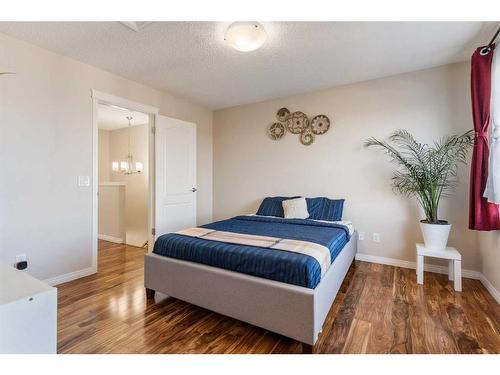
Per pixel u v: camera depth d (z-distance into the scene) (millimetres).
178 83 3283
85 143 2723
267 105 3982
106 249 3887
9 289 1111
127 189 5039
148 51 2457
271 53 2492
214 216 4551
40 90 2379
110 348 1536
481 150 2275
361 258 3256
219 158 4500
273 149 3920
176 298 2035
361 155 3244
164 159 3604
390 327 1766
